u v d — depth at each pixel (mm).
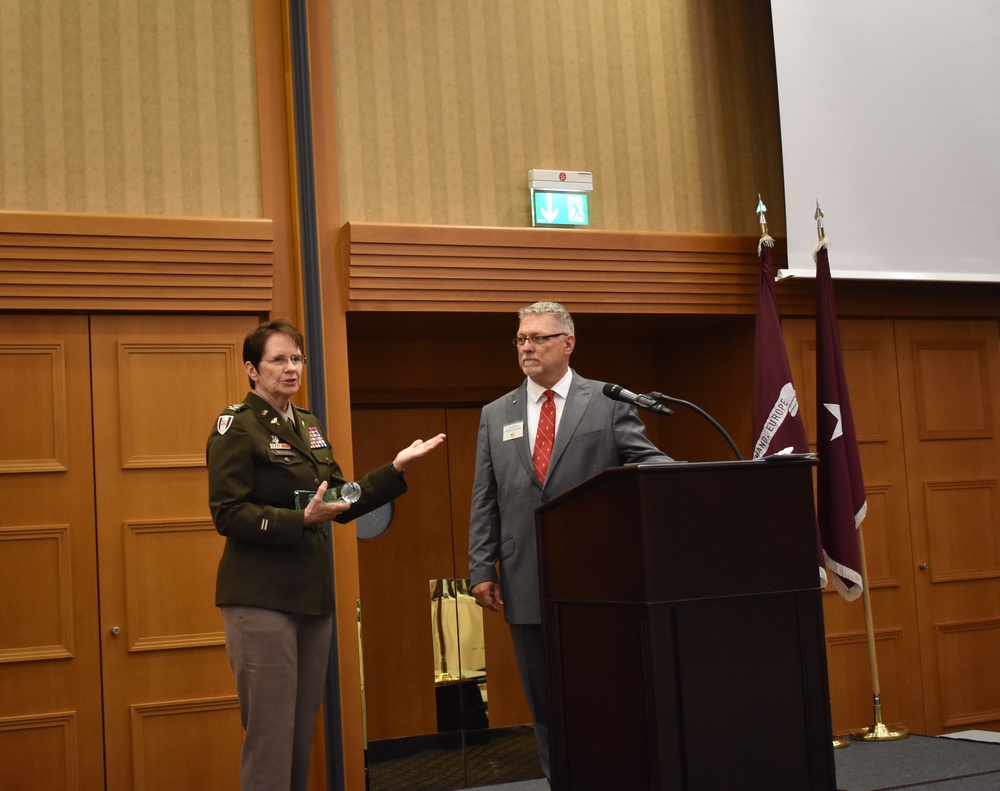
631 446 3471
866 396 5594
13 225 4207
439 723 5723
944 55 5492
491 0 5055
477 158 4953
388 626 5707
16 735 4129
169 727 4277
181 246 4406
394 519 5801
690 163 5320
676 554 2424
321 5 4738
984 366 5871
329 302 4637
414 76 4895
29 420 4262
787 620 2518
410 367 5797
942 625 5570
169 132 4520
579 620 2713
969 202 5461
